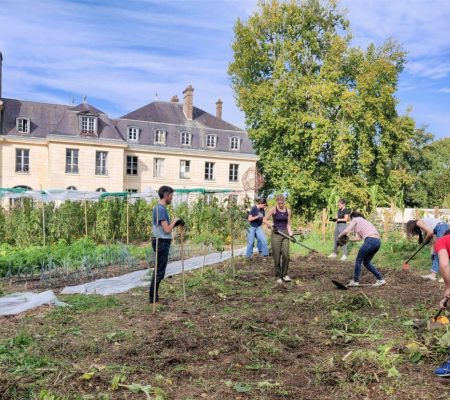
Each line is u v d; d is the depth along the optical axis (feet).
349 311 22.70
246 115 128.47
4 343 17.94
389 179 125.08
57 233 63.10
